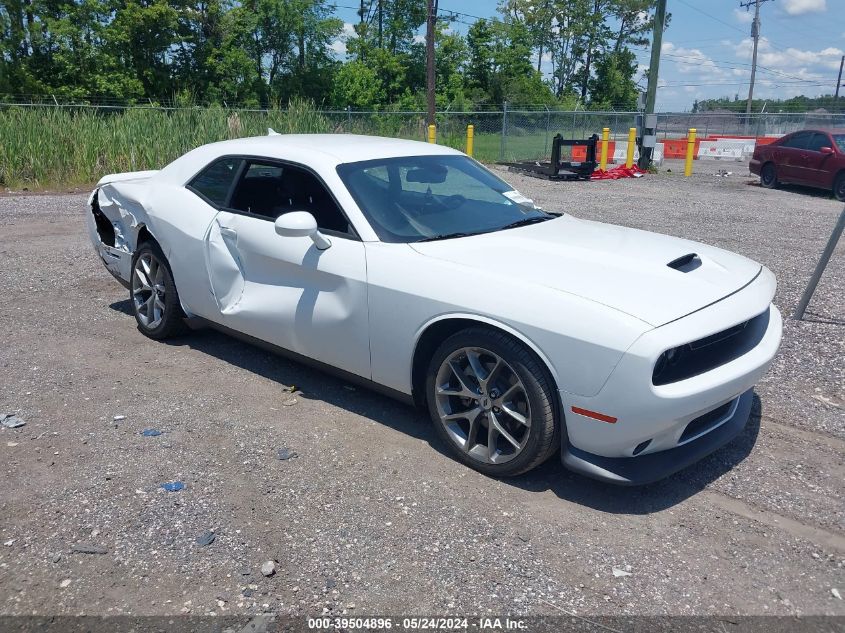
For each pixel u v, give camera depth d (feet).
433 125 76.28
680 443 10.69
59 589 8.60
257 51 145.48
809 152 51.01
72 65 118.93
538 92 176.14
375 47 158.40
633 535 9.91
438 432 11.95
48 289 21.79
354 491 10.84
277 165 14.38
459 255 11.88
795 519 10.32
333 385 14.83
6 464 11.41
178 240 15.64
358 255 12.42
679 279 11.09
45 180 46.91
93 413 13.32
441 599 8.54
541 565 9.21
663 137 110.42
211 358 16.28
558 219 14.80
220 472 11.28
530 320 10.30
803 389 14.80
